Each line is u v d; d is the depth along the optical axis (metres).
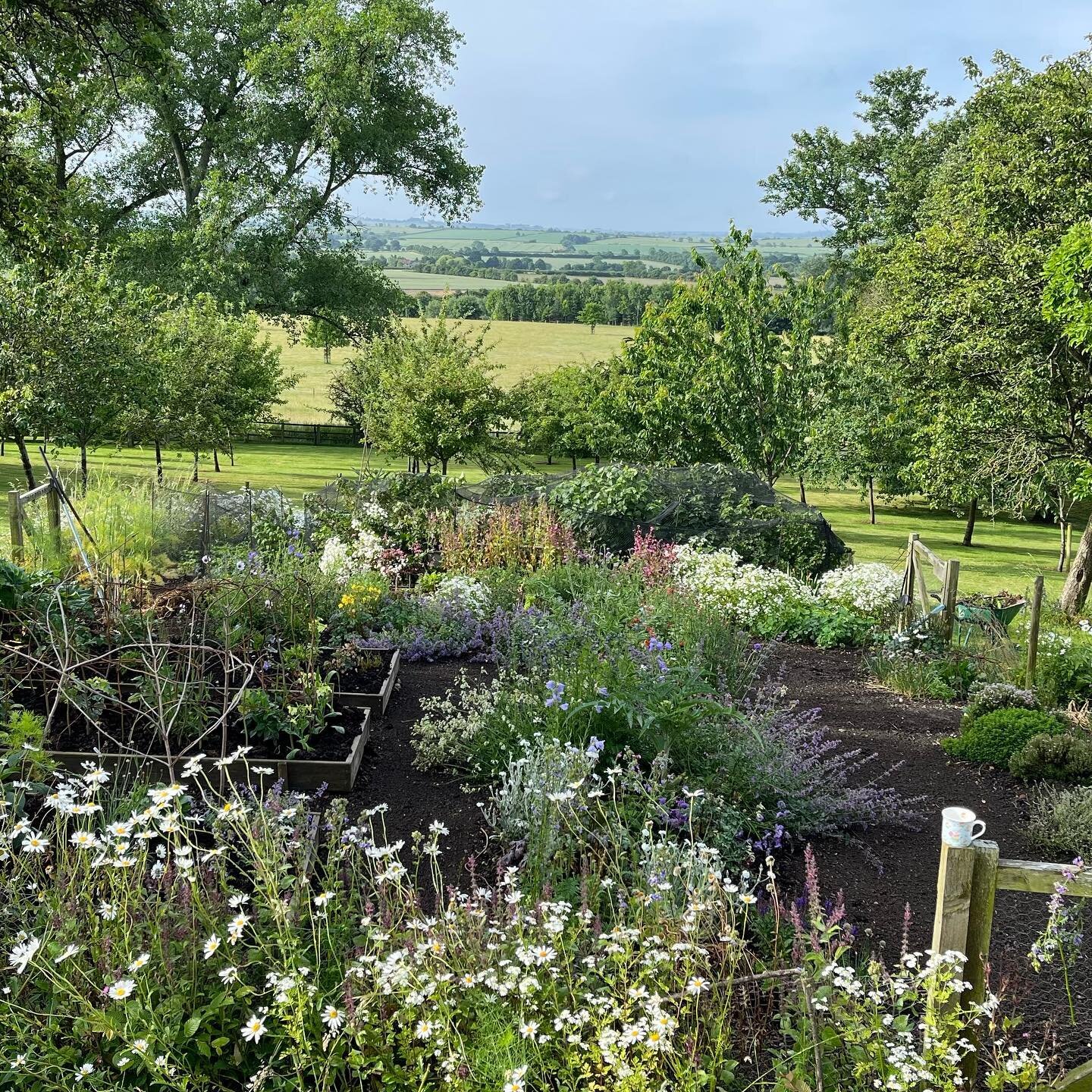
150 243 30.02
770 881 4.25
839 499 42.66
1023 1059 2.87
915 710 7.93
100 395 16.61
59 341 16.00
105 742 5.14
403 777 5.45
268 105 28.81
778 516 13.64
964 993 2.93
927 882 4.73
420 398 20.11
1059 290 13.94
